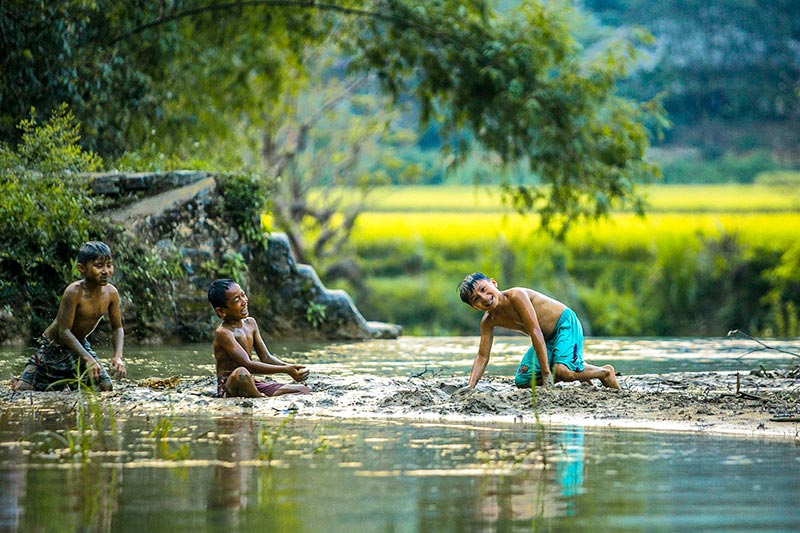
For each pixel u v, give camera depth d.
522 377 15.62
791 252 63.69
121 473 9.30
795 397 14.20
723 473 9.29
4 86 30.41
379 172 66.88
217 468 9.52
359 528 7.41
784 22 93.44
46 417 12.88
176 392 15.27
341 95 62.69
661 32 93.56
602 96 40.75
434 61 39.66
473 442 10.90
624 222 75.38
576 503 8.16
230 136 44.09
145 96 34.84
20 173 24.92
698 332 63.88
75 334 16.11
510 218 84.25
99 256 15.95
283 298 28.36
